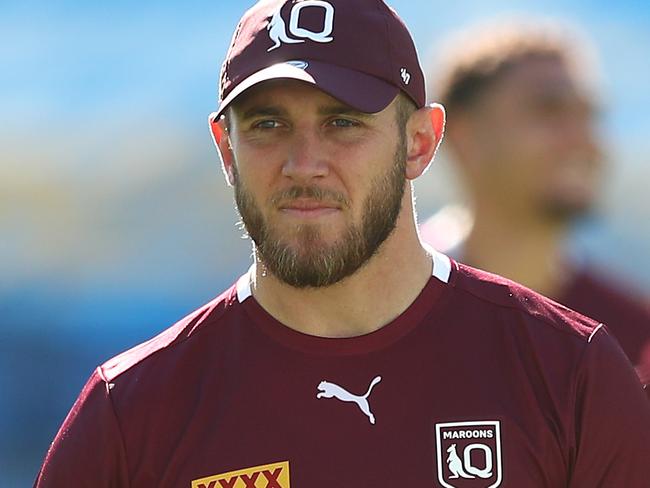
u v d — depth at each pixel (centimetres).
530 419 789
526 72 1175
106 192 2427
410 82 832
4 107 2478
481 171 1195
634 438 800
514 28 1204
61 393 2266
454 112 1208
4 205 2405
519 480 779
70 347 2305
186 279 2369
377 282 812
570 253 1220
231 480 787
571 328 821
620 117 2366
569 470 793
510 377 804
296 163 776
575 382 796
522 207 1186
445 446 788
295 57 807
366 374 806
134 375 826
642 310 1188
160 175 2441
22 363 2272
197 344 834
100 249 2383
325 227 781
